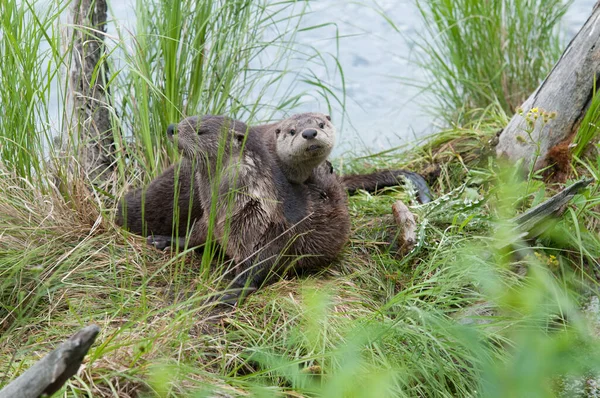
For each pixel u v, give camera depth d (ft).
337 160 46.68
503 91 50.72
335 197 34.01
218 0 40.42
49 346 26.14
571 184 34.40
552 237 33.96
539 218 32.76
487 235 34.42
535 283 29.30
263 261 31.22
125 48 36.99
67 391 22.41
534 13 52.24
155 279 31.17
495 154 41.24
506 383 15.67
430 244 33.91
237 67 40.78
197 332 27.66
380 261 33.50
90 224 33.30
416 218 35.86
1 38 37.40
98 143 38.83
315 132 31.96
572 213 32.60
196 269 32.30
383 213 37.65
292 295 30.04
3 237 30.60
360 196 39.73
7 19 33.78
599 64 37.88
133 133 39.45
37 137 34.83
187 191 34.06
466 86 52.08
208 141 30.94
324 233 32.58
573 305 30.55
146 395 23.11
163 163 38.78
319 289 30.45
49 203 33.06
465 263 30.89
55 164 34.30
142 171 38.55
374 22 62.13
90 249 31.71
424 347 25.93
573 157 37.91
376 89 56.65
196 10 38.91
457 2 50.96
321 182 34.12
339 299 30.14
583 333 24.99
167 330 25.38
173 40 37.19
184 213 34.32
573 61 38.50
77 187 33.99
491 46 50.75
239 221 31.07
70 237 32.17
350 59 59.26
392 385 24.29
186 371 23.72
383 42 60.44
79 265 30.14
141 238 33.94
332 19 61.98
